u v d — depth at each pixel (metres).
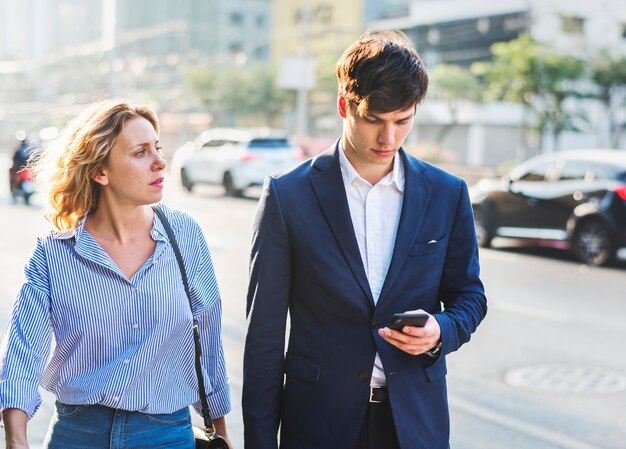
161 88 69.50
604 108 35.09
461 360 6.08
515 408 5.00
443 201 2.28
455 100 39.59
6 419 2.08
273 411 2.28
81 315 2.21
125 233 2.29
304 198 2.25
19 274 8.86
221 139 22.41
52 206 2.26
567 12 38.06
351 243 2.21
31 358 2.14
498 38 42.69
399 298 2.21
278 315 2.26
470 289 2.29
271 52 63.25
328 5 56.66
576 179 11.71
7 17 105.06
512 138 41.88
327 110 48.12
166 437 2.27
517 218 12.38
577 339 6.79
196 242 2.38
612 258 11.22
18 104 80.81
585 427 4.69
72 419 2.22
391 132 2.09
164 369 2.29
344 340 2.21
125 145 2.21
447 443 2.28
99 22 93.88
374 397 2.22
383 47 2.07
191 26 77.50
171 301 2.27
